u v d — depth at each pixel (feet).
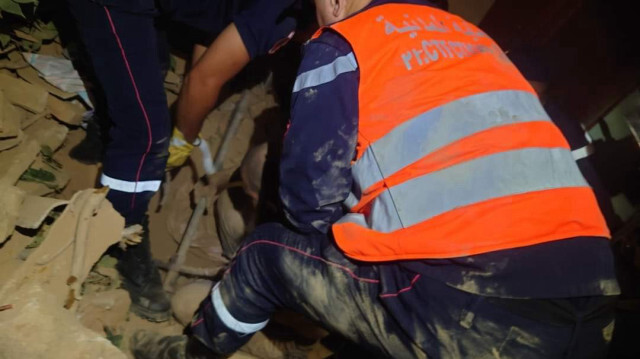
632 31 9.45
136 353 7.07
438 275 4.33
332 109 4.62
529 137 4.49
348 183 4.89
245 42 6.31
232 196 8.13
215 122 9.47
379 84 4.56
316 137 4.68
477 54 4.84
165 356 7.00
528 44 10.55
